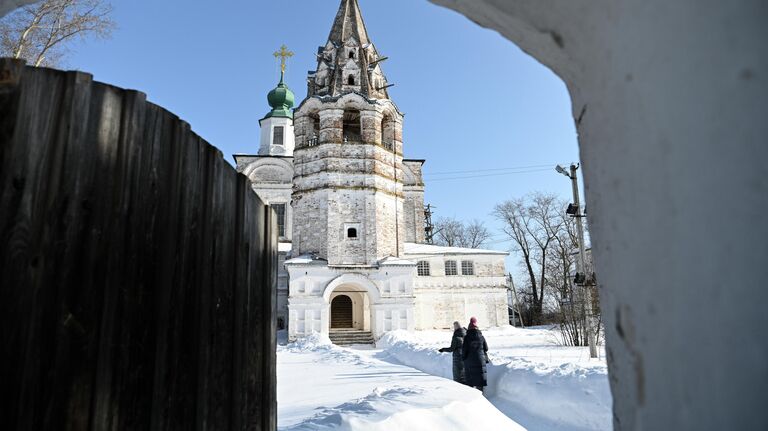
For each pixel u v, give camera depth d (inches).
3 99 97.4
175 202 124.4
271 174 1606.8
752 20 54.2
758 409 53.0
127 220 110.8
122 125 112.5
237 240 154.6
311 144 1267.2
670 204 63.5
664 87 63.3
